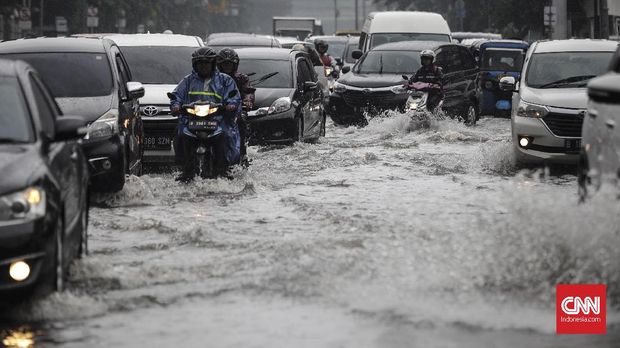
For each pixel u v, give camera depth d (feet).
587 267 54.75
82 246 63.72
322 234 73.10
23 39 104.27
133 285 58.23
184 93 100.01
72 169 60.03
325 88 213.87
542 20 394.93
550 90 117.60
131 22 568.41
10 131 57.21
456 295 53.72
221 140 99.25
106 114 93.04
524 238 56.18
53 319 51.67
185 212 85.30
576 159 112.27
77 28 482.69
